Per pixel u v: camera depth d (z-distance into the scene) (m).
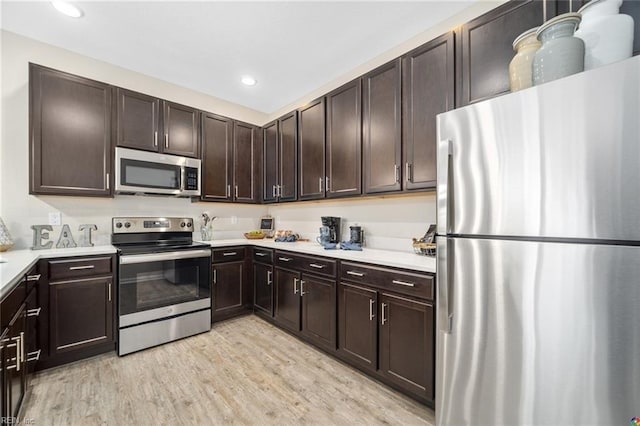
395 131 2.01
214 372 1.94
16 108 2.16
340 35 2.19
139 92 2.60
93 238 2.51
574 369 0.92
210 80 2.93
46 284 1.89
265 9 1.90
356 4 1.86
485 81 1.58
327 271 2.19
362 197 2.34
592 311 0.89
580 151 0.91
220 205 3.44
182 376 1.88
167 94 2.97
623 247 0.84
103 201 2.57
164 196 2.85
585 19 1.15
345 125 2.40
